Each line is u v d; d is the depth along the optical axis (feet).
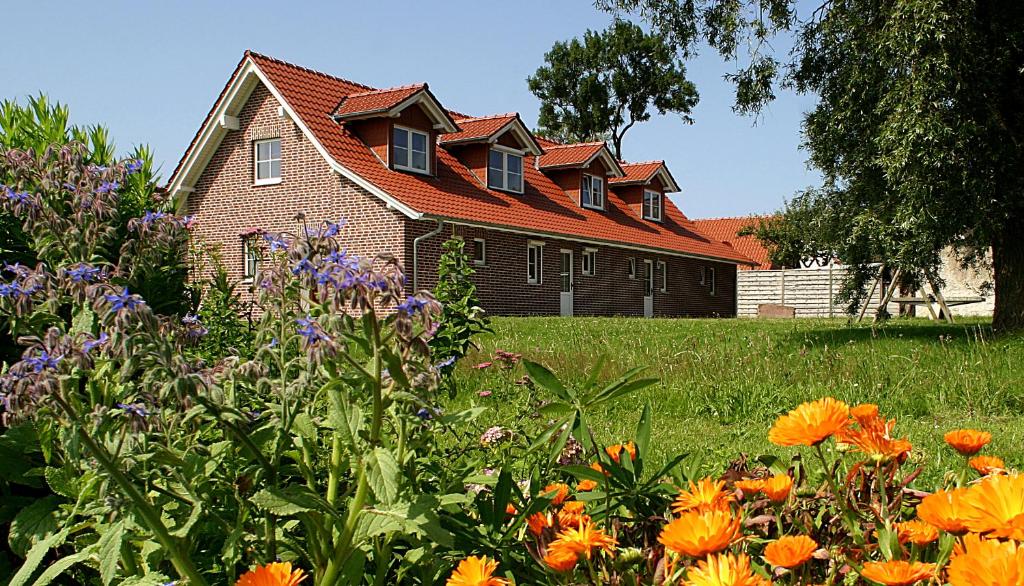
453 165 78.48
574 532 5.21
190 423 6.94
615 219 95.50
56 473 6.89
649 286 97.60
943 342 36.83
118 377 6.68
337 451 6.45
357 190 66.28
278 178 70.49
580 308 85.20
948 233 38.47
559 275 81.92
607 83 170.30
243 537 6.68
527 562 6.57
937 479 14.43
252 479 6.61
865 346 38.01
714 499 5.68
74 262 7.32
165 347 5.69
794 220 126.00
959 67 36.96
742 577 4.04
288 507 5.77
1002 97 40.65
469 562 4.87
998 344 35.60
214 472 7.09
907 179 38.09
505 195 80.28
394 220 64.80
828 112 44.78
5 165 7.93
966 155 37.60
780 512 5.93
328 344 5.65
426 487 8.07
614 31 167.22
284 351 6.51
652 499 6.80
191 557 7.00
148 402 5.89
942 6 36.88
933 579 4.87
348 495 6.74
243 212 71.82
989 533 4.46
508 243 75.20
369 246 65.82
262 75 69.56
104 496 5.96
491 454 11.37
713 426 22.26
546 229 77.46
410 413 6.23
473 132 79.97
